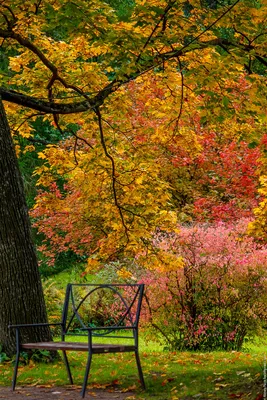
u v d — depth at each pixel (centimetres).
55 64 1370
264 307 1434
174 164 1914
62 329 947
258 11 1048
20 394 827
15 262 1091
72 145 1950
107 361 1128
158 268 1397
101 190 1420
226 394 758
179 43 1248
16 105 1377
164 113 1398
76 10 1049
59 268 2547
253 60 1117
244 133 1199
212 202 1839
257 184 1844
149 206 1359
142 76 1399
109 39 1051
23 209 1102
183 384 848
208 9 1095
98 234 1903
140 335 1620
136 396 794
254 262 1417
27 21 1291
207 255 1419
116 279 1928
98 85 1370
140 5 1012
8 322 1091
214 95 1083
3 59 2377
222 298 1425
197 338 1407
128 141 1428
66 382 912
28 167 2598
